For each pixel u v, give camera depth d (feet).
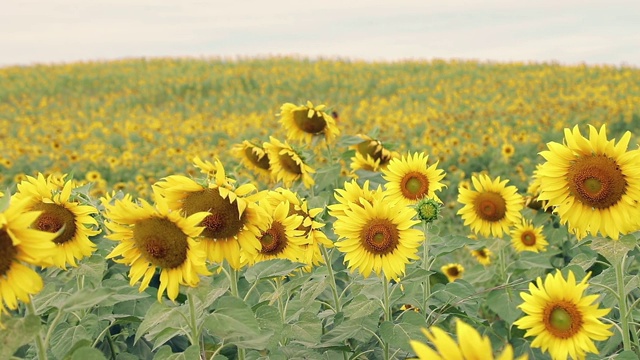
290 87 99.86
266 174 19.12
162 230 7.42
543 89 87.20
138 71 123.54
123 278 11.89
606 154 9.15
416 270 10.21
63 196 9.23
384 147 18.45
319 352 10.50
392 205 10.25
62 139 59.82
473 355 3.76
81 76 119.34
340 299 11.58
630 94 77.56
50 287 8.91
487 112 64.03
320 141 19.19
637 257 12.91
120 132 65.26
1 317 6.62
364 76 107.14
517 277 15.49
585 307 8.20
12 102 103.45
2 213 6.07
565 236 16.75
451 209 32.42
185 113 84.38
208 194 8.00
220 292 8.85
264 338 8.40
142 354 11.75
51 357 9.57
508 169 40.09
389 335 9.55
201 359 8.98
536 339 8.39
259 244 8.09
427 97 84.33
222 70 118.52
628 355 9.14
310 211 10.88
